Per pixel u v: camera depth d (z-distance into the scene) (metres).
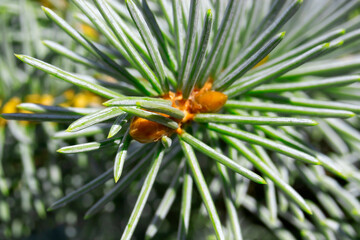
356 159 0.17
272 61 0.13
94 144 0.11
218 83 0.12
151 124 0.11
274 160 0.17
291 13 0.11
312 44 0.12
